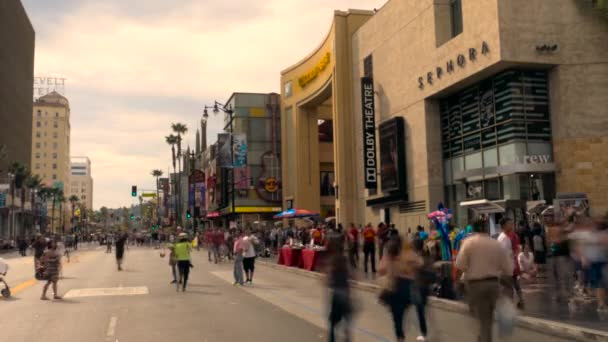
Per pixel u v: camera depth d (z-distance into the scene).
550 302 12.93
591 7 27.44
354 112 45.22
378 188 40.31
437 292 13.95
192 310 13.52
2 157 89.94
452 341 9.40
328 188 69.56
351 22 46.22
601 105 27.11
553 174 27.94
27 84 120.44
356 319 11.74
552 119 28.06
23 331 11.01
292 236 40.25
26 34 119.38
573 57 27.39
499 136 29.05
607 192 26.75
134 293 17.47
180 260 18.05
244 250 20.39
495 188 29.58
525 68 28.12
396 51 38.03
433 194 33.84
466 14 29.73
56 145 178.75
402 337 8.59
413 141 35.78
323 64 52.78
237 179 71.88
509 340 9.41
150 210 168.50
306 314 12.80
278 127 74.25
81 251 61.47
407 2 36.41
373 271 21.88
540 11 27.38
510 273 7.47
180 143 103.25
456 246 19.88
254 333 10.36
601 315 11.04
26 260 45.06
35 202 113.62
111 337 10.16
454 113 33.44
